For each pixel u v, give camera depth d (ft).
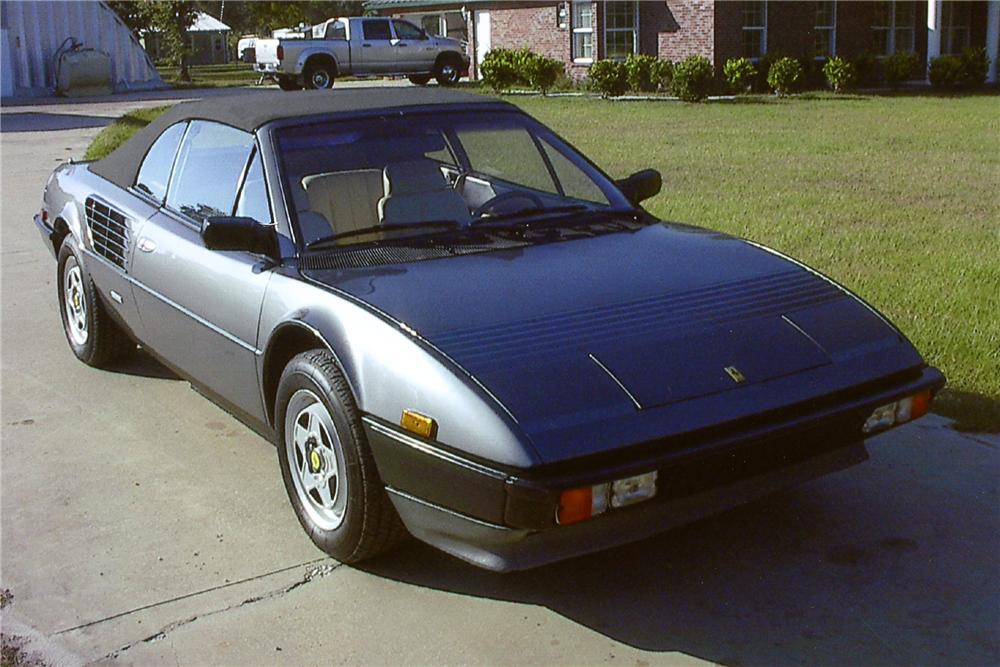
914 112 69.15
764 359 11.04
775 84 85.87
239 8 246.47
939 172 41.37
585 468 9.70
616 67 85.61
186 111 16.47
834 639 10.50
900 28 99.40
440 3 114.83
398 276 12.17
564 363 10.46
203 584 11.80
